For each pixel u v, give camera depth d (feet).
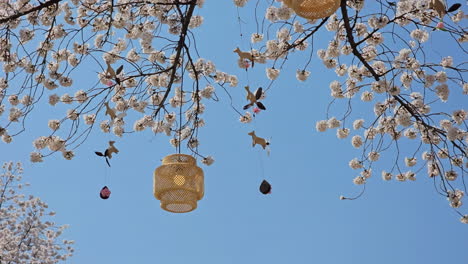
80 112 16.87
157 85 19.58
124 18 17.71
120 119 19.35
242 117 19.15
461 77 16.72
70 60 18.22
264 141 13.43
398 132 19.01
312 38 16.90
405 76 16.98
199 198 13.14
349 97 19.07
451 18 17.58
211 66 19.36
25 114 16.52
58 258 40.40
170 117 19.75
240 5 16.35
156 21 18.20
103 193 14.42
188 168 12.81
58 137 17.98
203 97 19.30
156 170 12.87
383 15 15.88
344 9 14.96
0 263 37.63
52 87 18.06
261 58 17.88
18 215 40.06
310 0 11.23
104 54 18.90
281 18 16.25
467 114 16.94
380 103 18.70
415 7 16.58
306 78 18.78
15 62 17.72
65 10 17.76
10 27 16.76
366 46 18.45
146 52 19.11
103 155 14.61
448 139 16.43
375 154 19.85
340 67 19.15
